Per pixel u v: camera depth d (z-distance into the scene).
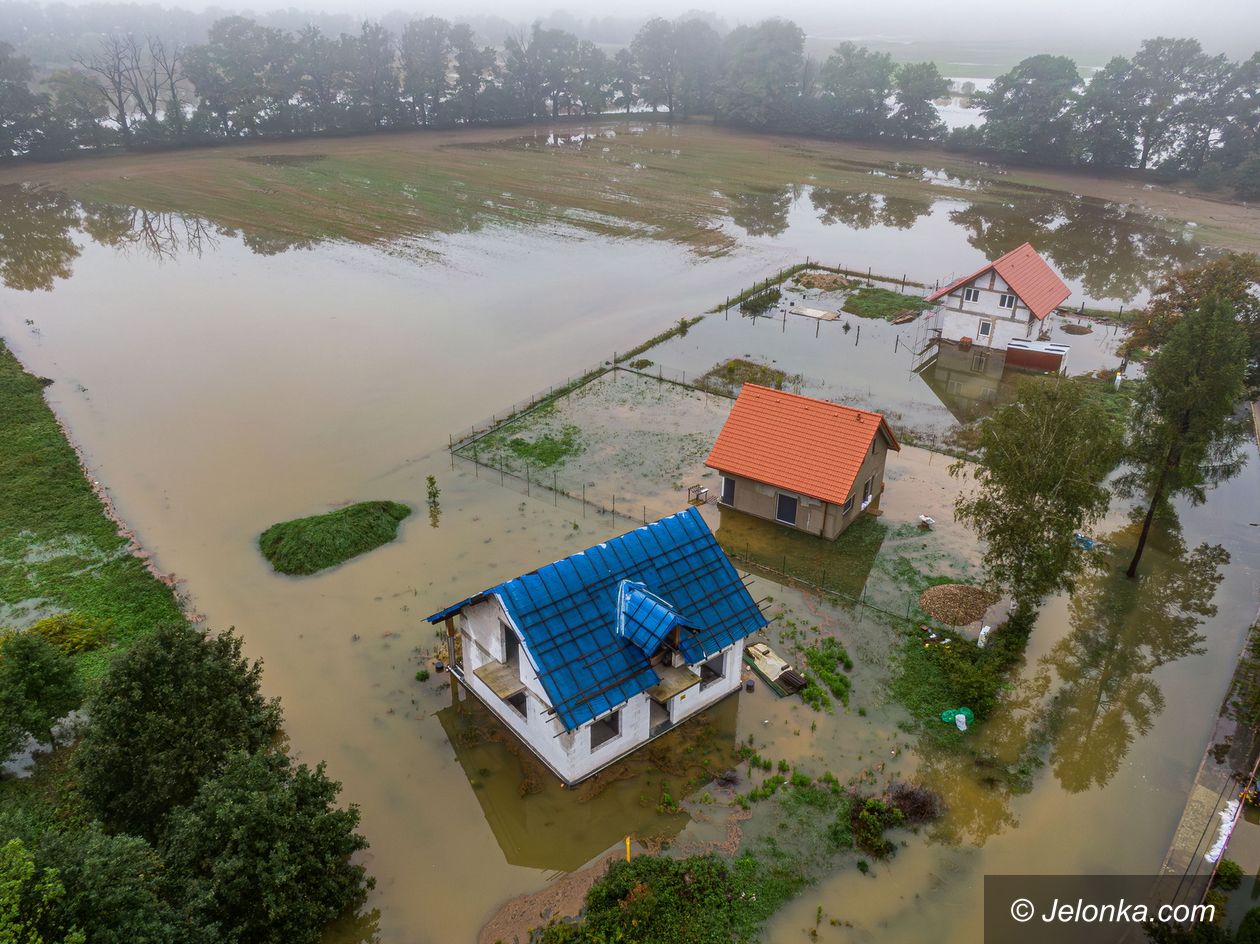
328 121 125.69
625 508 37.16
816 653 28.72
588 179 103.94
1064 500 27.20
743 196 97.81
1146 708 27.02
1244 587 33.00
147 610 30.22
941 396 48.53
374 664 28.23
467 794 23.73
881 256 75.94
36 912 14.77
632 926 19.44
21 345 53.56
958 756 25.03
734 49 139.25
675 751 25.02
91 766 20.52
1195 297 47.66
